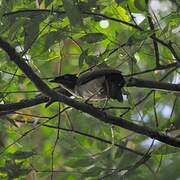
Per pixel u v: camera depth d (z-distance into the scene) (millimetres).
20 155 11930
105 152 13195
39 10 10859
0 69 12023
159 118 14438
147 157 12148
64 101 9859
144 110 14070
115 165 13023
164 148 12133
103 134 14008
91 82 10516
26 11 10922
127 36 12570
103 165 12992
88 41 11461
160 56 13828
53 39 11156
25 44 10789
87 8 11234
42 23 11602
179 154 12609
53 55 12461
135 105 11820
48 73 13867
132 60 11727
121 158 13047
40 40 11352
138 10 11797
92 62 11609
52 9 10820
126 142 13477
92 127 13969
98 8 11719
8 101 12391
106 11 13195
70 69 18906
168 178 12133
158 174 12203
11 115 13430
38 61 12523
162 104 14609
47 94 9719
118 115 13508
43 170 12469
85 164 13039
